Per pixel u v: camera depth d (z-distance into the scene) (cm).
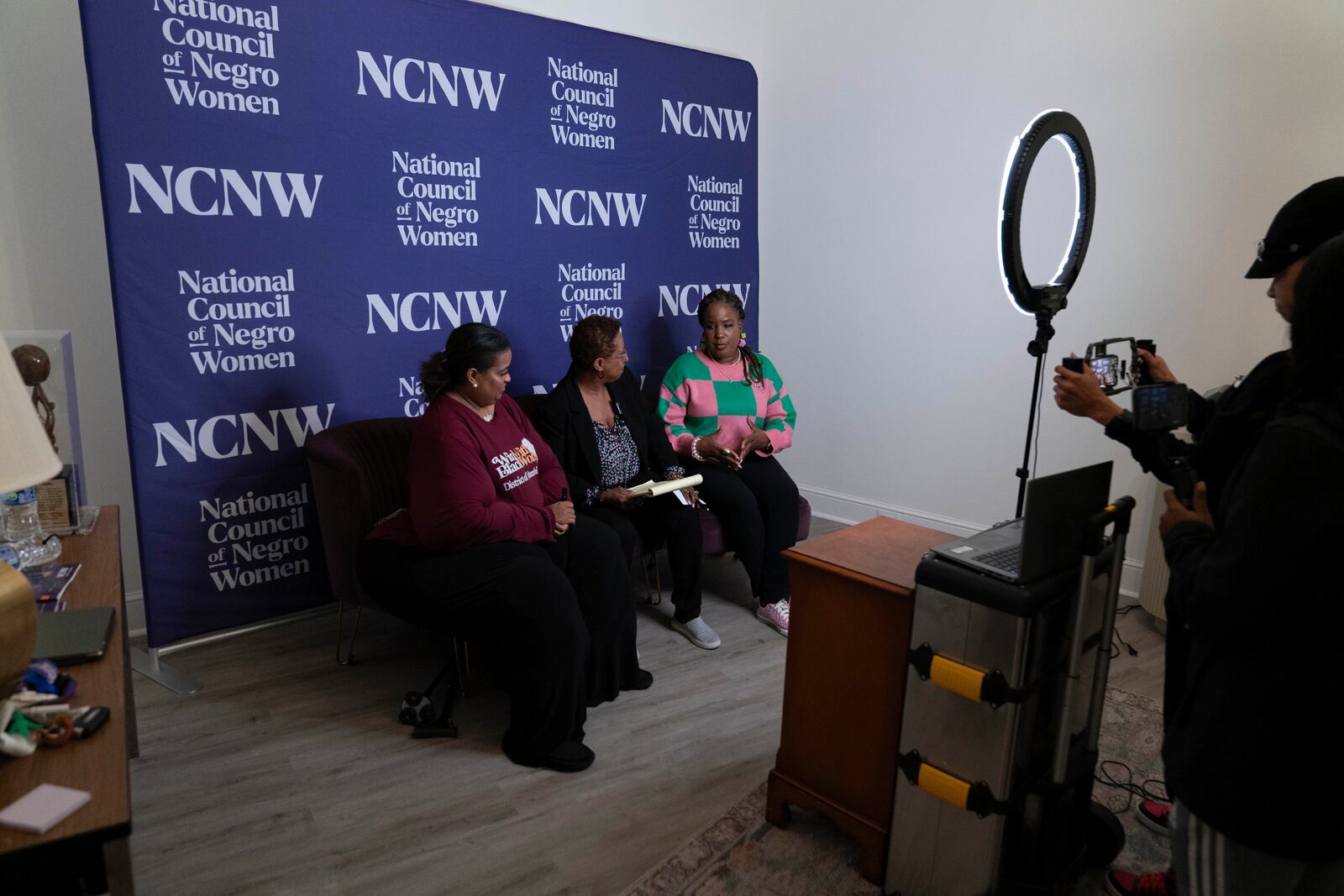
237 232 251
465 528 212
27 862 89
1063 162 316
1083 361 154
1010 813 150
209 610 261
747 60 377
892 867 166
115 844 95
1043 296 207
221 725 229
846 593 167
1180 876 112
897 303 375
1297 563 92
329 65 260
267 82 250
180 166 238
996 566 146
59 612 138
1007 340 341
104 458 263
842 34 375
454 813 194
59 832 91
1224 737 102
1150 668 262
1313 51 258
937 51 346
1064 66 311
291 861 177
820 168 394
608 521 266
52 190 243
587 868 177
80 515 188
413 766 212
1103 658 157
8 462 101
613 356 270
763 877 174
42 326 247
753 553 291
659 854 182
